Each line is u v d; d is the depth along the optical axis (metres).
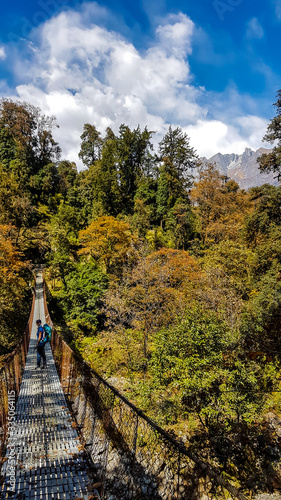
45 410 5.81
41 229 45.75
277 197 20.61
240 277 21.17
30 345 12.80
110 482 5.37
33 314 20.52
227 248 22.62
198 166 53.47
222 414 8.76
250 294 19.19
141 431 7.13
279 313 13.62
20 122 59.91
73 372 6.38
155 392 9.48
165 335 9.78
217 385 8.90
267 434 9.87
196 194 47.84
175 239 43.28
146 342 17.23
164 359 9.22
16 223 38.47
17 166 54.41
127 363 17.14
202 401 8.58
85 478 3.84
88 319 25.23
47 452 4.35
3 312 21.36
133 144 60.09
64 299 28.14
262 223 21.88
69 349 7.02
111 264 34.31
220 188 52.38
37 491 3.51
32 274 35.22
